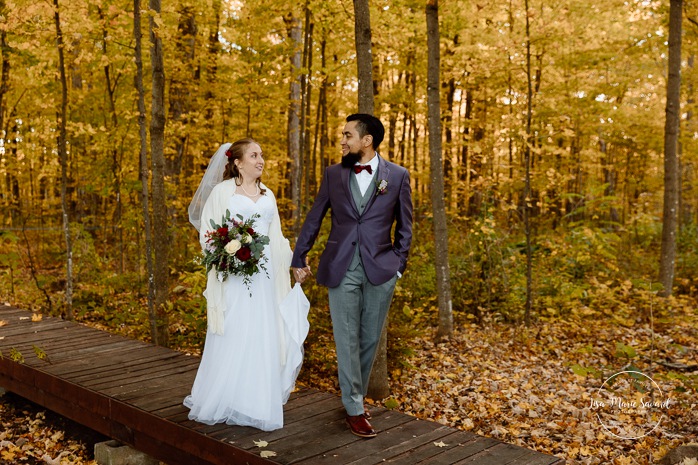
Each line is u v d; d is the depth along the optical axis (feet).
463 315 27.76
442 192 24.73
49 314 26.48
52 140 32.22
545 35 27.45
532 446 15.40
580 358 22.81
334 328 11.68
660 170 62.34
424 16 35.53
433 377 20.40
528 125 27.66
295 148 46.32
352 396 11.85
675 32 29.27
